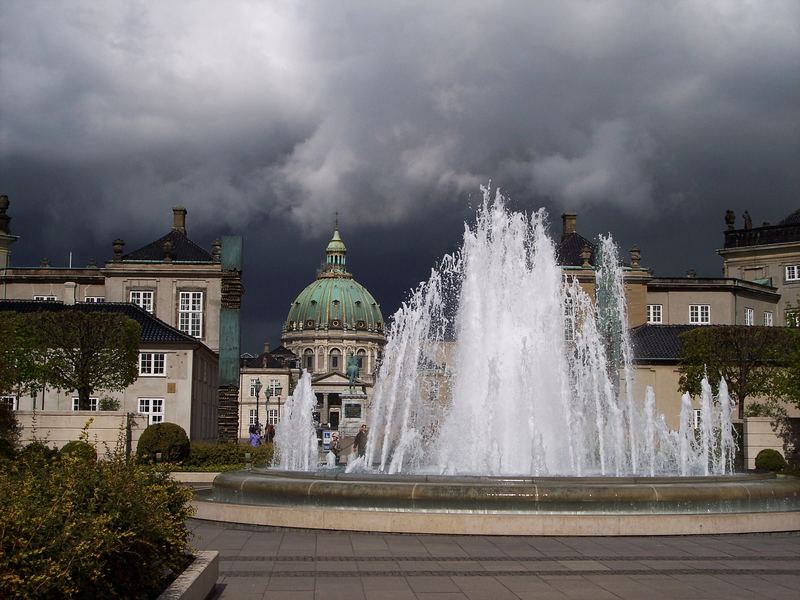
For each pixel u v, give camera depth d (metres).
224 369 57.22
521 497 20.50
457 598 13.51
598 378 39.06
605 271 63.19
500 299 32.81
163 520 11.97
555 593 13.90
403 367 39.19
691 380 58.94
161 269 87.94
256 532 20.88
